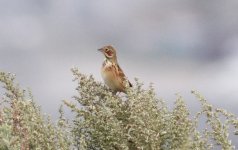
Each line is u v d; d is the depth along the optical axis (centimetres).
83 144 1254
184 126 1270
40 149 1186
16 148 1085
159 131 1270
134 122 1282
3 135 1073
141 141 1262
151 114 1281
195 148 1229
